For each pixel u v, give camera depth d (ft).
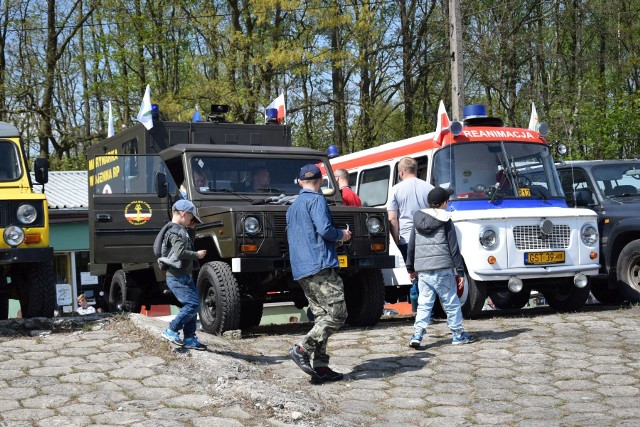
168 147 40.86
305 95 111.55
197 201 35.37
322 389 24.29
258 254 31.96
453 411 22.13
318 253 24.44
